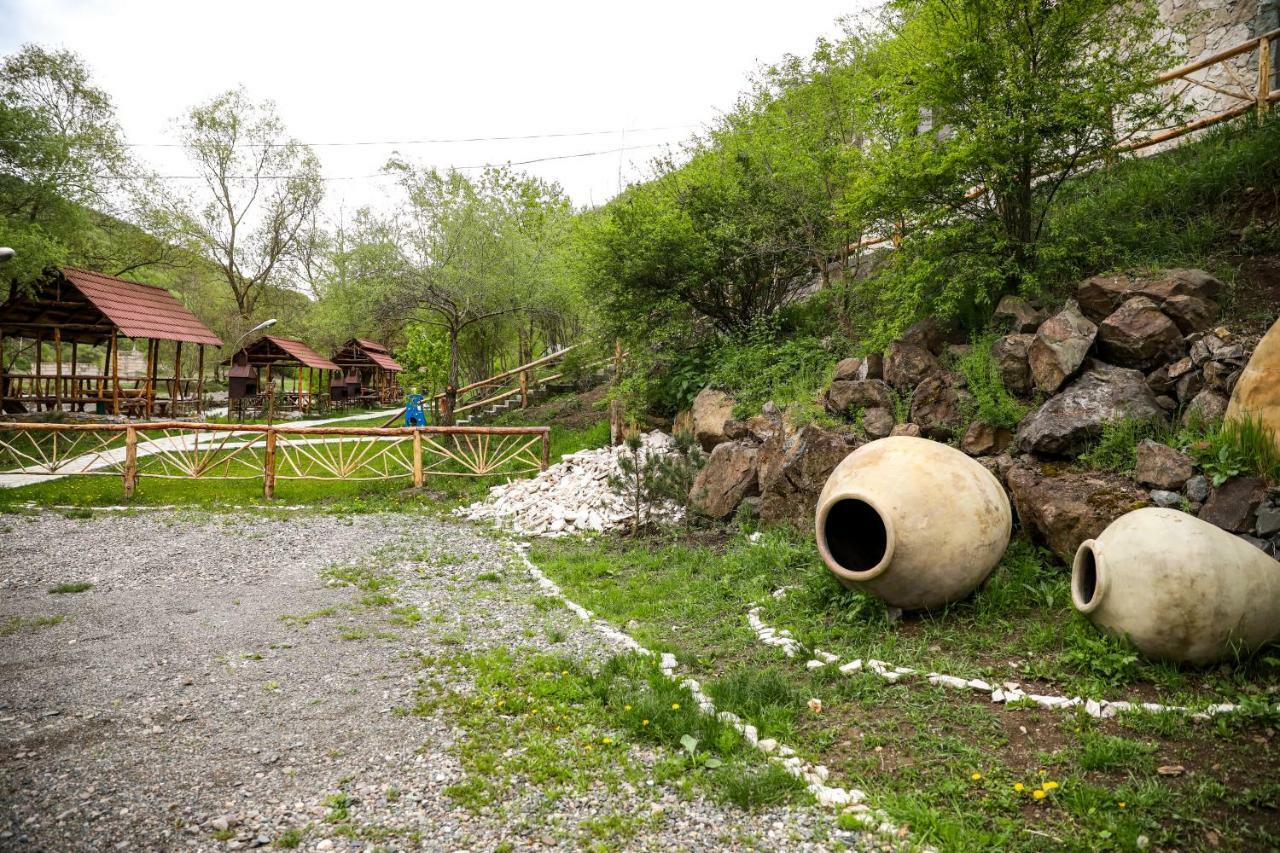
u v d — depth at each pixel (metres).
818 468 7.46
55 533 9.75
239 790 3.30
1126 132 7.15
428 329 21.95
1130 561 4.25
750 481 8.52
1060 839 2.82
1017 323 7.22
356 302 18.05
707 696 4.31
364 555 8.65
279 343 32.22
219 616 6.23
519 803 3.21
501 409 19.52
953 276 7.56
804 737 3.78
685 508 9.10
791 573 6.68
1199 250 7.28
